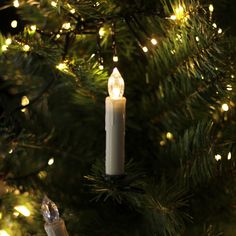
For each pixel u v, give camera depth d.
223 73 0.72
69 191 0.81
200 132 0.73
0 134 0.76
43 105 0.82
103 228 0.76
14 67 0.81
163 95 0.77
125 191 0.69
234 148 0.76
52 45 0.74
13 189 0.79
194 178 0.74
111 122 0.66
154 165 0.79
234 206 0.79
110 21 0.76
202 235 0.76
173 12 0.73
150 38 0.77
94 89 0.75
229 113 0.77
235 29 0.81
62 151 0.80
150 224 0.75
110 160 0.67
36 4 0.81
